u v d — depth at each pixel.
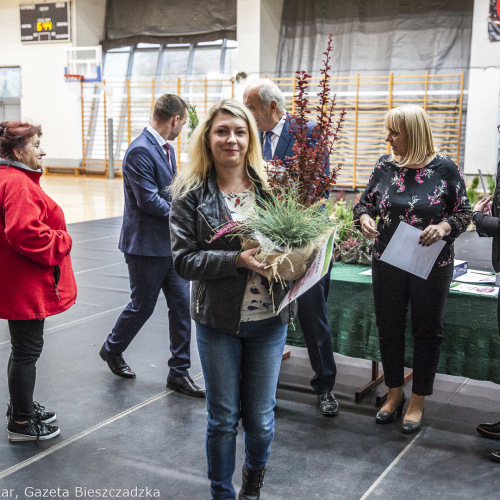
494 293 3.04
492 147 13.60
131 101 17.92
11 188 2.58
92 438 2.91
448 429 3.03
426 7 14.53
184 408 3.27
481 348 3.04
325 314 3.18
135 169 3.30
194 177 2.09
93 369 3.82
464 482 2.53
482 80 13.51
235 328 2.02
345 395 3.45
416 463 2.69
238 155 2.04
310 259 1.91
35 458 2.71
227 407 2.08
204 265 1.96
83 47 17.80
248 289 2.04
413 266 2.78
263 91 2.95
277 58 15.82
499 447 2.84
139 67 17.86
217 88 16.89
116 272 6.66
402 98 14.74
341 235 3.75
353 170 15.02
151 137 3.39
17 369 2.78
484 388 3.56
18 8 18.47
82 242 8.37
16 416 2.84
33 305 2.67
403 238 2.79
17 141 2.62
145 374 3.75
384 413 3.09
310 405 3.31
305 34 15.55
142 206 3.29
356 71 15.16
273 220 1.89
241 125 2.03
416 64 14.66
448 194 2.88
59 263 2.69
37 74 18.69
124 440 2.89
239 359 2.11
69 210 11.45
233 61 16.88
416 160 2.85
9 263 2.63
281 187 2.06
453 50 14.37
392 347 3.04
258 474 2.21
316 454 2.76
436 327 2.92
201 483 2.52
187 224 2.05
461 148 14.24
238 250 1.99
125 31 17.91
